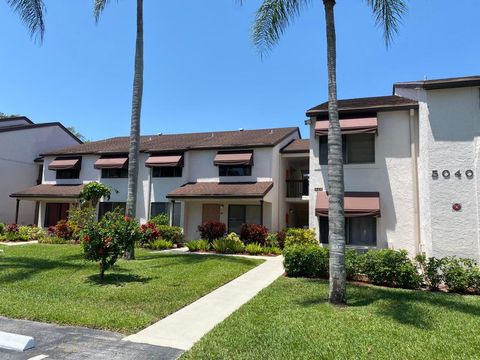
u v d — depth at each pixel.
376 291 11.48
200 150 27.53
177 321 8.50
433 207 14.09
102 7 19.16
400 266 12.47
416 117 18.53
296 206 30.84
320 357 6.31
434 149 14.38
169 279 12.78
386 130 19.06
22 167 34.59
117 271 14.02
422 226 16.81
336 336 7.34
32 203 35.38
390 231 18.33
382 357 6.33
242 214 25.66
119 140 35.00
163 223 25.55
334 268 10.12
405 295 11.04
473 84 14.13
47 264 15.17
